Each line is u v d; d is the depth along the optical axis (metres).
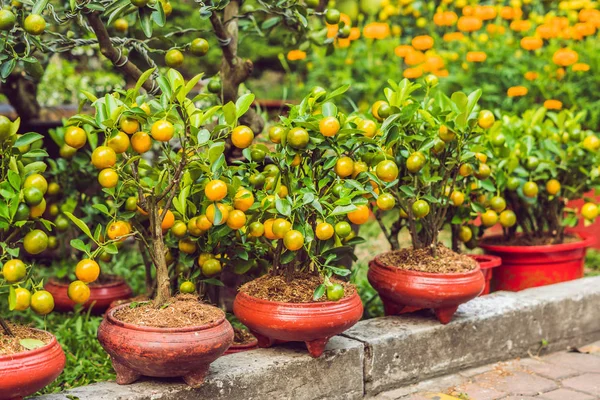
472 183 3.15
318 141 2.54
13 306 2.32
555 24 4.43
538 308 3.13
